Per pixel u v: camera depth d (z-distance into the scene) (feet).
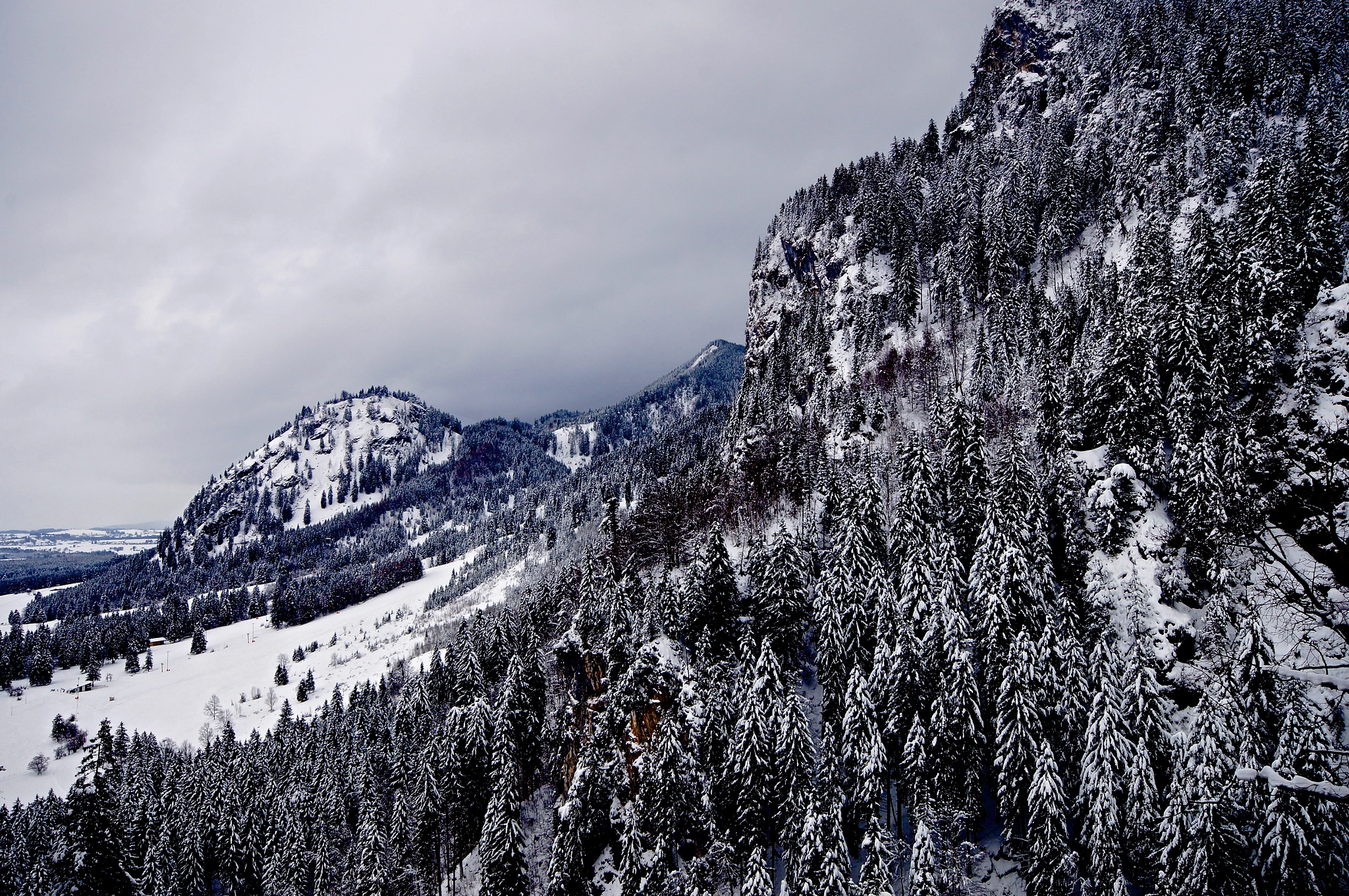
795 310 588.50
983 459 249.55
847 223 572.10
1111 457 216.33
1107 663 166.61
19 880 284.61
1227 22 436.76
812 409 465.88
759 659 213.46
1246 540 61.46
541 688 304.71
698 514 362.74
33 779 494.59
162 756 430.20
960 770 182.39
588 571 301.84
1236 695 130.21
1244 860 132.87
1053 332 324.19
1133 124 426.10
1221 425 178.29
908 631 196.24
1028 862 169.58
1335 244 201.57
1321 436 162.20
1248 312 191.62
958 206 501.15
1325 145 280.51
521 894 207.92
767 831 193.88
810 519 301.84
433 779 256.73
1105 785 155.74
